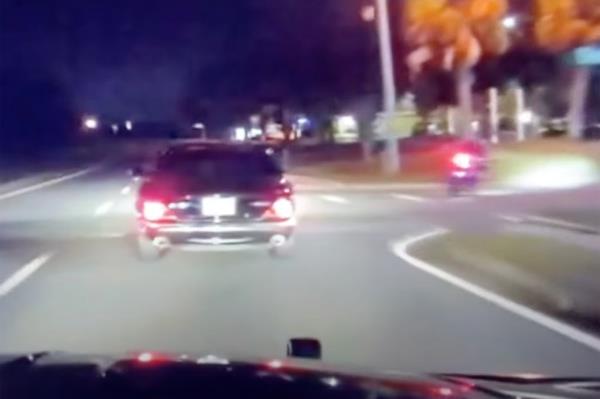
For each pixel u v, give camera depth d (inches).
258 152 815.7
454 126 2979.8
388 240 975.6
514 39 2728.8
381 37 2124.8
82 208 1416.1
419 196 1599.4
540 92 3107.8
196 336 531.5
